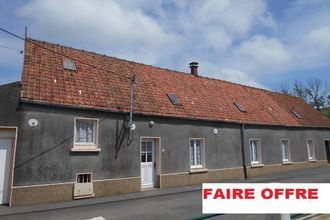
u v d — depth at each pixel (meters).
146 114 14.47
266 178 18.77
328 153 28.81
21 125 11.16
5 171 11.25
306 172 22.02
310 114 28.56
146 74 17.55
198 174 16.45
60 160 11.81
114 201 11.80
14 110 11.43
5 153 11.31
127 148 13.75
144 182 14.66
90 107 12.70
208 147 17.28
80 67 14.62
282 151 23.12
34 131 11.38
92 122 13.03
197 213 9.89
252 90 25.33
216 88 21.42
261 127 21.12
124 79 15.83
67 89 12.86
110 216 9.59
